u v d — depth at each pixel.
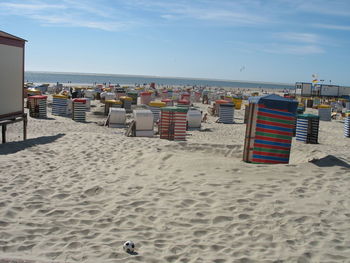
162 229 4.43
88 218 4.73
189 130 16.94
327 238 4.09
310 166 6.79
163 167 7.14
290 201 5.14
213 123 20.27
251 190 5.61
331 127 21.80
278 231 4.29
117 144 9.45
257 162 7.31
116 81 164.25
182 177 6.44
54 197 5.51
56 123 16.59
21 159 7.58
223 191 5.62
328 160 7.14
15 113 9.91
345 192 5.47
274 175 6.32
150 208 5.06
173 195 5.57
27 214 4.80
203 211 4.92
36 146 9.03
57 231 4.31
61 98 20.16
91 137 10.30
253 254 3.78
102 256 3.70
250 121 7.32
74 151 8.60
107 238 4.15
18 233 4.20
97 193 5.75
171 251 3.87
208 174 6.53
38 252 3.78
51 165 7.34
